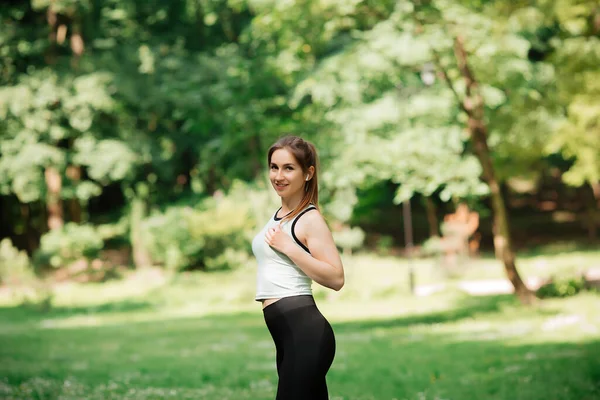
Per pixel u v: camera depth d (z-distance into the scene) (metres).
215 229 30.17
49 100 30.09
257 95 25.73
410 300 21.95
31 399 7.43
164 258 31.00
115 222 38.75
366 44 16.88
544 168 34.38
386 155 16.83
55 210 32.03
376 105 18.14
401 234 40.53
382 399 7.39
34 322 20.48
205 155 32.38
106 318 21.11
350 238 25.75
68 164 33.19
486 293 22.08
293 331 3.78
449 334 14.23
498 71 18.11
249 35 21.28
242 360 11.55
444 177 16.06
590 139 20.73
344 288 23.34
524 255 32.84
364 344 13.22
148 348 14.05
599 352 10.13
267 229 3.96
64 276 29.31
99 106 30.61
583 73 20.89
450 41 15.79
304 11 16.27
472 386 8.07
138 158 32.56
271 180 3.95
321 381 3.77
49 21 32.84
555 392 7.34
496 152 26.16
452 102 18.91
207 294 25.30
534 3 19.73
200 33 35.47
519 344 11.89
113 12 32.59
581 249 33.00
